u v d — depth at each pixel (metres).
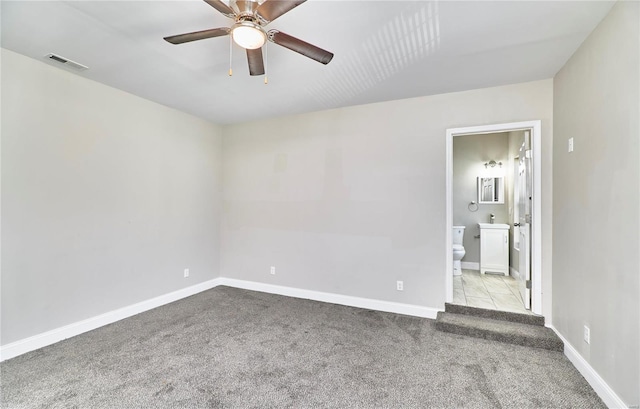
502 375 2.12
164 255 3.61
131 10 1.84
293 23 1.95
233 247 4.36
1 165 2.31
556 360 2.32
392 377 2.10
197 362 2.28
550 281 2.73
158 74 2.75
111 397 1.86
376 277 3.45
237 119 4.16
